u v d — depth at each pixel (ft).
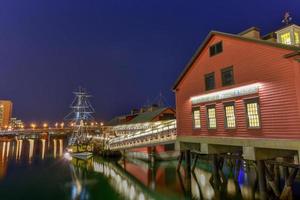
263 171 49.37
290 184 46.62
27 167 130.11
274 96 47.14
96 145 171.63
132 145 108.78
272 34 68.39
